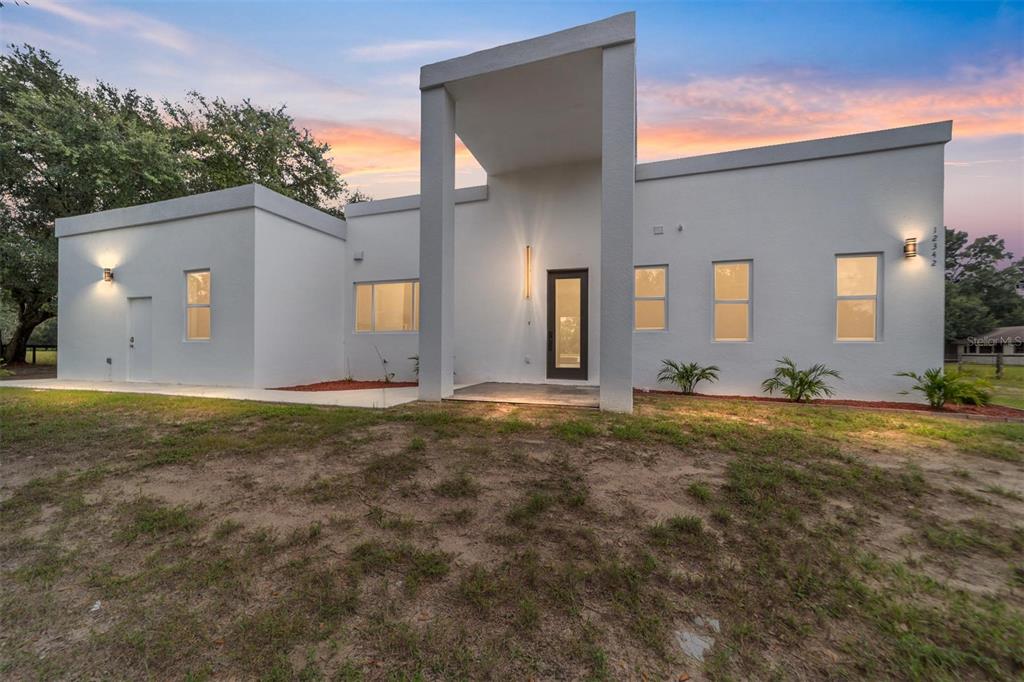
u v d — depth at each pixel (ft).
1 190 39.58
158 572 6.11
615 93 16.71
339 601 5.40
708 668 4.39
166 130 46.44
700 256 23.35
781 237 21.94
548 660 4.48
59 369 31.35
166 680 4.21
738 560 6.41
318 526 7.47
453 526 7.52
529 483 9.48
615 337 17.11
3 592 5.69
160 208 27.81
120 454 11.68
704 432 13.66
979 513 8.10
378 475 9.96
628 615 5.18
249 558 6.47
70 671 4.36
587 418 15.69
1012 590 5.75
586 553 6.58
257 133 51.19
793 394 20.57
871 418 16.02
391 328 30.76
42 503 8.55
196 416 16.25
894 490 9.12
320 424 14.75
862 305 20.99
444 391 19.72
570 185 25.84
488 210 27.40
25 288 40.55
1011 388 25.93
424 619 5.10
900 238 20.06
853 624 5.05
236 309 25.40
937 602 5.45
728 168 22.74
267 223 25.73
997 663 4.43
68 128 36.47
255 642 4.72
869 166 20.54
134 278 28.86
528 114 21.09
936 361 19.48
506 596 5.49
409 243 29.99
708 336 23.18
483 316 27.35
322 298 29.71
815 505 8.38
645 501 8.52
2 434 13.64
